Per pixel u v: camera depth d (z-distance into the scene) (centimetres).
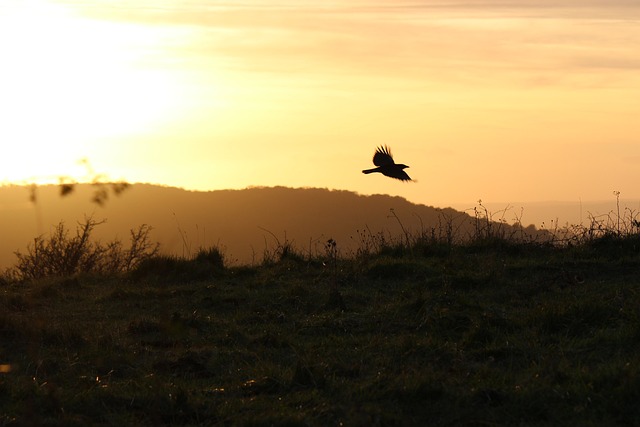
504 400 2303
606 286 3638
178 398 2398
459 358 2725
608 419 2167
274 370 2691
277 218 18712
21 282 4862
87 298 4094
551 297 3538
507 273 3994
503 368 2634
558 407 2258
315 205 19850
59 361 2862
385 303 3653
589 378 2411
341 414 2248
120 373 2762
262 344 3072
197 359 2836
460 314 3197
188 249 4991
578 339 2881
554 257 4328
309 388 2514
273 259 4916
